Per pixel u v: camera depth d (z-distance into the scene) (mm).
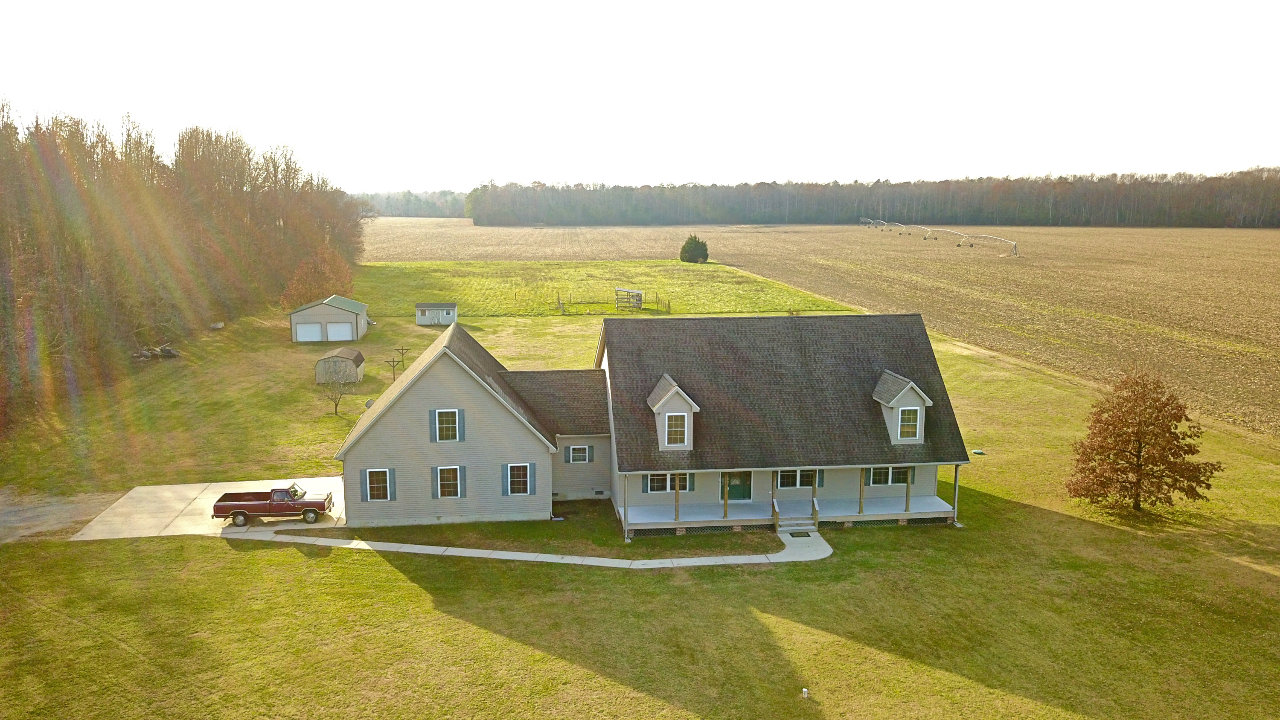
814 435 34188
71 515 33219
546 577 28547
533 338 75750
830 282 115688
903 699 21172
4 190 66500
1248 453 42719
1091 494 34688
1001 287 108312
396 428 32469
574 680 21797
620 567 29531
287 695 20828
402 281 115625
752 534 32781
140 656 22453
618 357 35531
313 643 23422
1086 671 22656
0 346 56531
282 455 41562
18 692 20641
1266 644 24047
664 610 26109
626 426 33750
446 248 183875
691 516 33469
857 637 24438
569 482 36438
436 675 21922
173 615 24812
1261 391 55438
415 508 33094
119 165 83125
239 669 21953
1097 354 67312
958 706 20875
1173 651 23719
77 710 20000
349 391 55188
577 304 96688
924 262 142000
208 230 92312
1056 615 25906
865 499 35469
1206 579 28406
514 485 33562
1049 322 82188
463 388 32469
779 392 35281
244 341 73000
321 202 124062
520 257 160000
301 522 33125
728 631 24719
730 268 134375
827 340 37062
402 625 24688
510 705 20625
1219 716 20547
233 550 30031
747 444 33656
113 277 66625
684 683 21797
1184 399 53281
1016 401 53594
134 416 48656
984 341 72938
